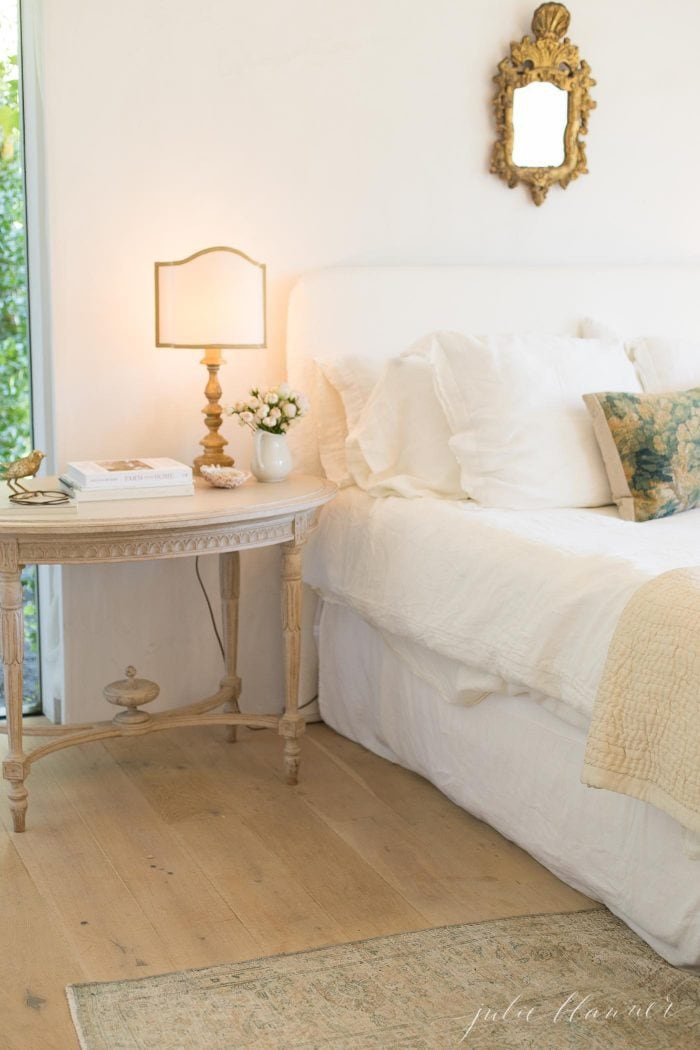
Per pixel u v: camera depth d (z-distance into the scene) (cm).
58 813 286
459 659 271
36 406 346
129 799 295
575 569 246
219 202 337
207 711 335
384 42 351
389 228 360
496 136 369
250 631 355
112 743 333
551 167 376
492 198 372
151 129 327
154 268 320
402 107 355
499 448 308
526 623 250
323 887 251
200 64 330
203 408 327
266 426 308
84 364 328
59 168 318
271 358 349
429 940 229
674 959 219
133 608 342
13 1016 204
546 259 383
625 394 311
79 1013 204
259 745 334
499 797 270
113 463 295
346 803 294
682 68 391
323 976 217
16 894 246
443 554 284
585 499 312
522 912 240
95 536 262
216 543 276
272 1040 198
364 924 235
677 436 308
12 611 266
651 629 216
